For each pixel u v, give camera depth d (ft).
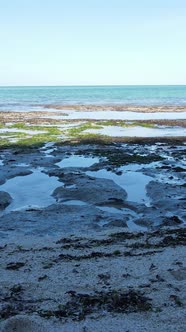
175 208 59.52
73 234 49.65
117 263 38.68
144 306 29.78
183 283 33.81
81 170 81.15
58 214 56.90
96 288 33.27
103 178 74.69
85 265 38.40
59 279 35.24
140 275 35.65
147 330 26.40
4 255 41.91
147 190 68.23
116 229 51.39
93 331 26.40
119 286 33.50
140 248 43.16
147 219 54.95
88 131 143.54
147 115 209.97
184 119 183.21
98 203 62.13
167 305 29.96
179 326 26.81
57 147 107.76
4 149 104.78
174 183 72.18
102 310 29.43
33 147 107.65
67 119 186.09
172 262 38.45
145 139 121.39
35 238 48.47
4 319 28.09
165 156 96.02
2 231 51.13
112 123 164.86
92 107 267.80
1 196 63.52
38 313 28.96
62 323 27.53
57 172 78.69
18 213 57.06
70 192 65.72
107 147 107.65
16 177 76.43
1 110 246.88
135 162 88.28
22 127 151.53
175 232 49.39
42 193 67.77
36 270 37.52
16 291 32.96
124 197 64.85
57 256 41.22
